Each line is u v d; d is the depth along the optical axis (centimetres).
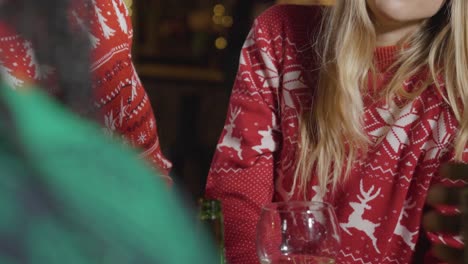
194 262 34
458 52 147
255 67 164
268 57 162
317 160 154
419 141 147
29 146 33
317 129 155
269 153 161
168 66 730
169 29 745
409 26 150
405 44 151
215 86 686
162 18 748
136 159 35
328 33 154
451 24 147
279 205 115
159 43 745
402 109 150
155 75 719
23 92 35
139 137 140
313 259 111
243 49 166
